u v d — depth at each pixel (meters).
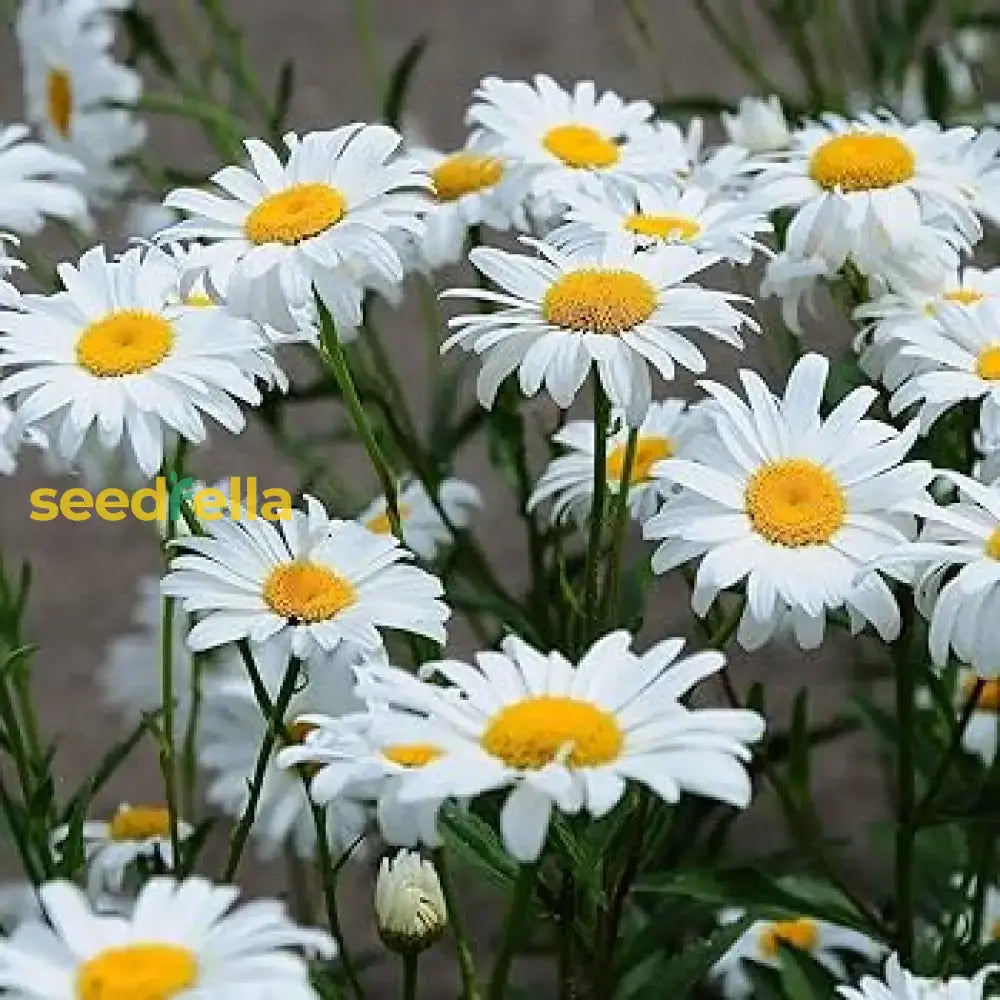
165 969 0.84
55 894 0.85
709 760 0.87
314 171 1.01
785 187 1.08
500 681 0.90
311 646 0.97
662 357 0.97
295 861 1.21
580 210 1.06
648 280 0.99
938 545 0.95
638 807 1.02
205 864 1.35
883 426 0.98
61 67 1.28
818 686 1.44
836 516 0.97
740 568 0.96
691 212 1.07
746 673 1.43
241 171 1.01
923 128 1.10
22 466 1.69
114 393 0.98
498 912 1.34
